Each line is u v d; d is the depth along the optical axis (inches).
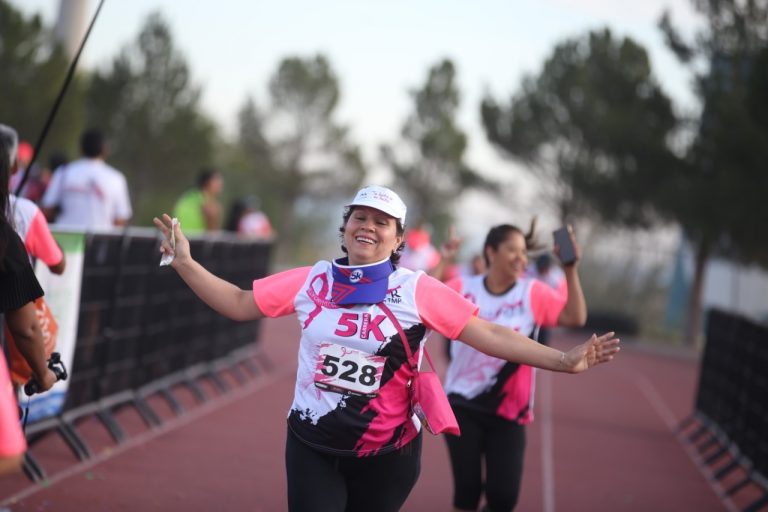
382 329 252.8
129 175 2172.7
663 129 1592.0
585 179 1713.8
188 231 833.5
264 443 566.9
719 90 1507.1
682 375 1250.0
